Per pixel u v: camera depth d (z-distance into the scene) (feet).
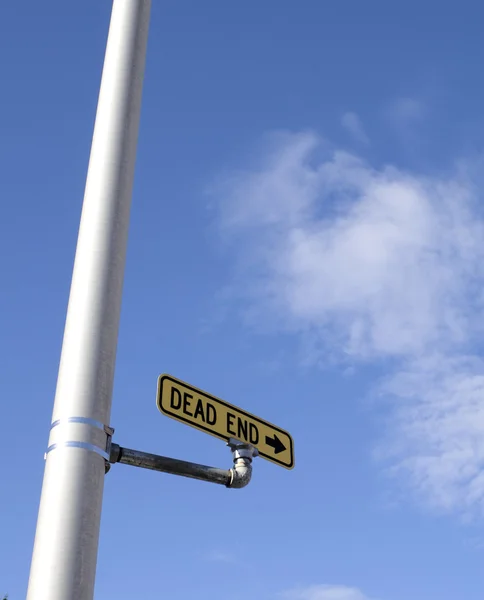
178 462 17.46
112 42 19.84
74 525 13.94
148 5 20.74
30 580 13.69
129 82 19.20
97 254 16.74
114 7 20.63
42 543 13.82
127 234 17.51
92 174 17.89
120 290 16.75
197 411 18.83
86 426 14.93
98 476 14.74
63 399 15.21
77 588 13.48
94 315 16.05
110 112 18.66
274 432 20.30
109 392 15.62
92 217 17.21
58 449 14.66
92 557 13.96
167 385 18.51
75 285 16.52
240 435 19.35
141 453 16.63
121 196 17.65
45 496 14.34
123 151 18.21
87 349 15.67
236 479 18.49
